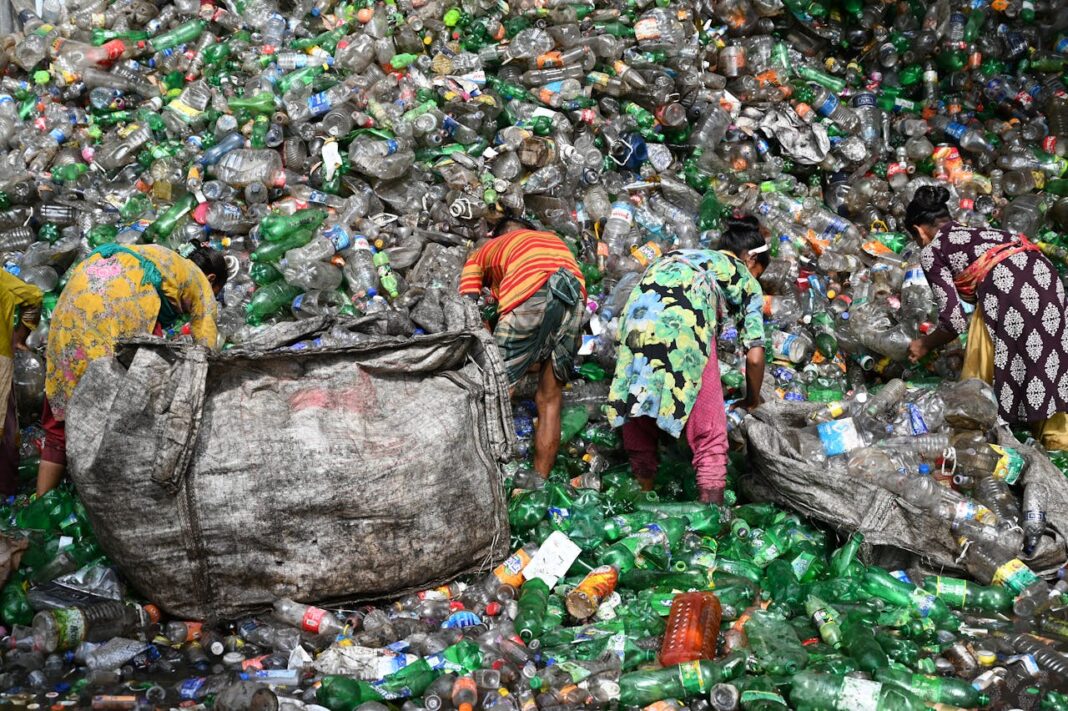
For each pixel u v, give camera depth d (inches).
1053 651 168.6
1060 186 339.0
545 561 187.2
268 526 172.1
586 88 321.1
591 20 335.3
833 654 167.2
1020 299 229.8
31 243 270.7
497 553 191.2
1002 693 159.3
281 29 321.7
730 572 192.4
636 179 315.6
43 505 204.1
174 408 167.5
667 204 310.3
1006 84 371.6
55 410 202.7
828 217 310.3
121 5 324.2
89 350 197.5
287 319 268.1
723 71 346.6
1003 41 387.9
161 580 172.9
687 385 210.1
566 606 180.9
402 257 271.1
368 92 296.5
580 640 170.6
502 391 191.5
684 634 166.4
